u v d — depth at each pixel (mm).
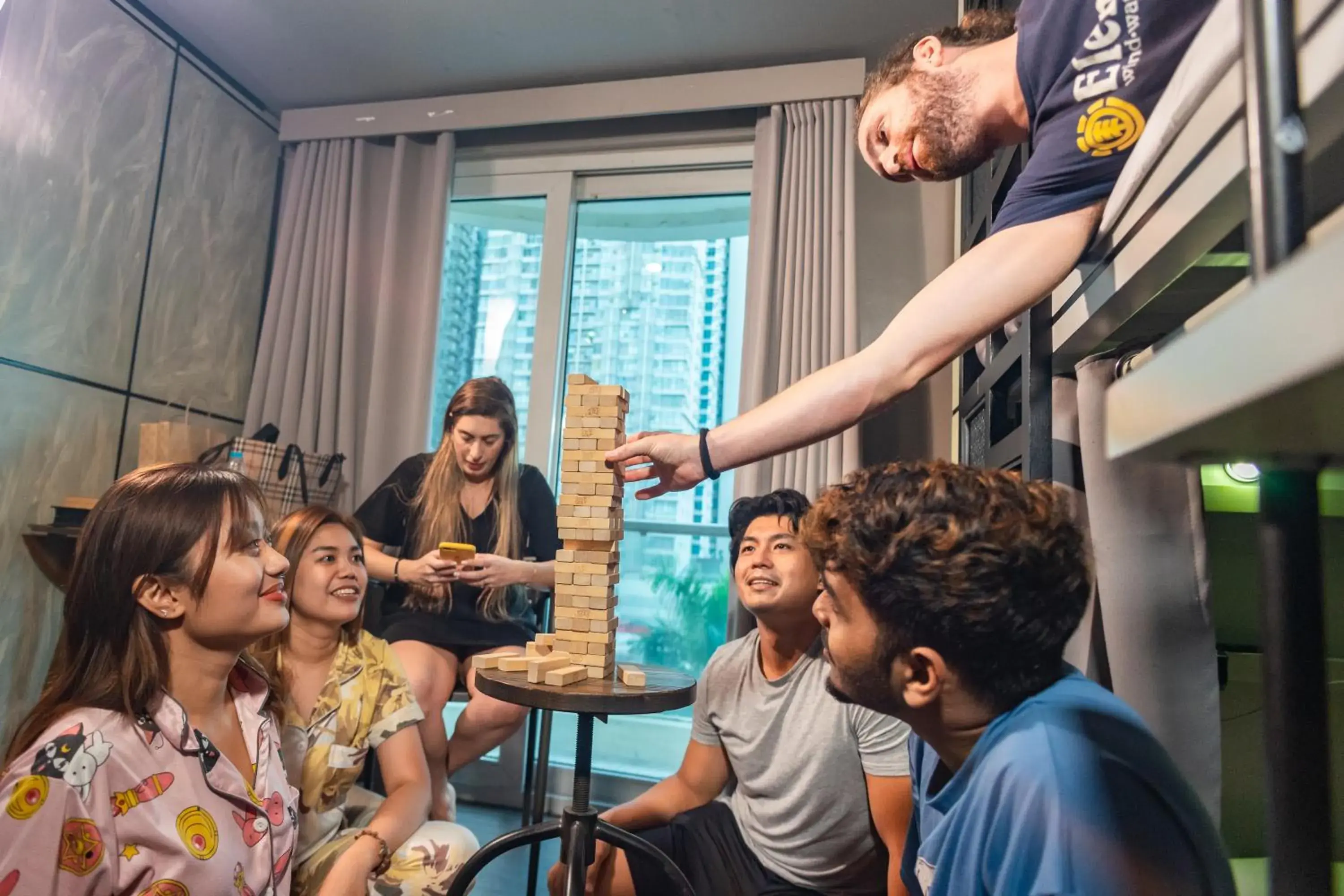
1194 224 579
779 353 2266
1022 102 989
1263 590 386
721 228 2588
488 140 2697
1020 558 638
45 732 916
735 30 2236
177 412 2350
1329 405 222
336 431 2494
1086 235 842
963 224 2127
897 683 698
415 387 2502
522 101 2529
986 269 873
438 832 1399
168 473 1034
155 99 2248
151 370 2264
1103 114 809
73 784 866
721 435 1022
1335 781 955
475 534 1988
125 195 2166
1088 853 545
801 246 2271
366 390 2561
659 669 1205
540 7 2168
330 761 1360
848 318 2193
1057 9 868
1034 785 580
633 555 2576
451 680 1827
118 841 891
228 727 1070
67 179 2006
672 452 1057
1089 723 615
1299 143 325
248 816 1000
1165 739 935
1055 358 1082
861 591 695
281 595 1055
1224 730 1065
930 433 2266
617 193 2637
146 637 973
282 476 2193
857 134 1175
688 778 1503
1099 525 978
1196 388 253
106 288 2121
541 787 1771
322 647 1431
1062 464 1108
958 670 668
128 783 906
